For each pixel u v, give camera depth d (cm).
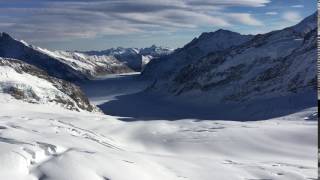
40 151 4628
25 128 7225
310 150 8369
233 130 10025
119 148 7425
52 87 18638
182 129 10694
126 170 4622
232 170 5803
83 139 6406
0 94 16088
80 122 11350
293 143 8900
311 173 5862
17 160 4212
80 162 4450
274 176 5616
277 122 12038
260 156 8131
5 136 5378
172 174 5150
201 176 5344
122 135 10062
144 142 9494
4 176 3897
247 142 9050
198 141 9262
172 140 9469
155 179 4728
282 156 8088
